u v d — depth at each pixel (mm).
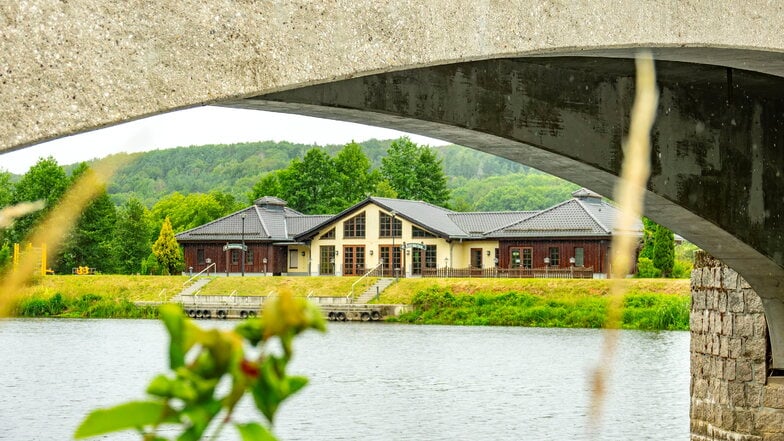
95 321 55375
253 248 70312
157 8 2992
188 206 87312
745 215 8477
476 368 30719
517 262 63031
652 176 7996
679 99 8141
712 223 8289
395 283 60000
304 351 37125
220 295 61406
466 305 55906
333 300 59250
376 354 35812
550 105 7113
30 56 2703
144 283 62062
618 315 589
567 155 7176
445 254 65000
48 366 31891
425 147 105688
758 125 8500
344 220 67500
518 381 27312
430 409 22125
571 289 54719
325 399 23734
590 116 7305
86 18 2826
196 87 3078
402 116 6367
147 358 34438
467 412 21609
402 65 3723
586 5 4527
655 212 8414
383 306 56969
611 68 7223
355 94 6156
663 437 17609
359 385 26719
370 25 3629
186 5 3070
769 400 11023
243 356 497
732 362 11320
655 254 55625
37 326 50562
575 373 28938
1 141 2633
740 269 9484
